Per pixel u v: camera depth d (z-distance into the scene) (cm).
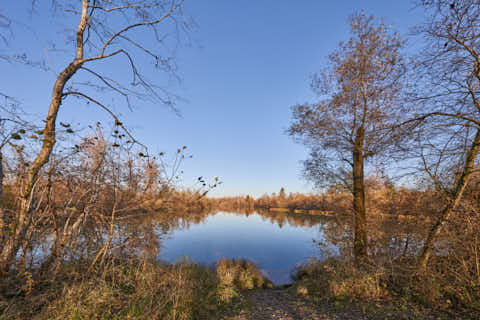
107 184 495
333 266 751
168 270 654
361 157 795
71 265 491
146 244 601
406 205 698
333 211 903
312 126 809
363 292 601
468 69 497
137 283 513
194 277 734
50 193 444
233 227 3059
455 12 463
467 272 501
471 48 476
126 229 559
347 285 630
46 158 408
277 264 1338
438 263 562
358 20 761
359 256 700
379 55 718
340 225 819
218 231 2614
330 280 685
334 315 513
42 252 471
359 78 744
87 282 436
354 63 758
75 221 510
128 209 528
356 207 777
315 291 724
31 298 367
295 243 1973
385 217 769
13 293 373
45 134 396
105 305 392
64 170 449
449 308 475
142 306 408
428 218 610
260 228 3012
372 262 654
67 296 372
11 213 414
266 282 1026
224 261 1130
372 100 735
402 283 602
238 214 6178
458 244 529
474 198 570
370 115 723
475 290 482
